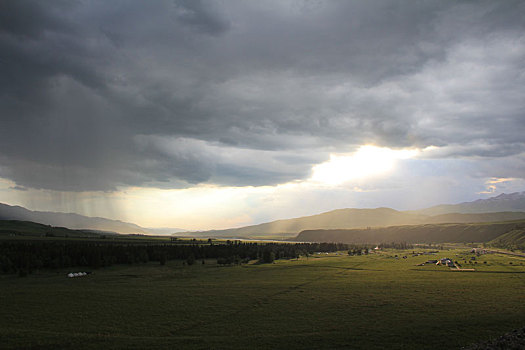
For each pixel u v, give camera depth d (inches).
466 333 2554.1
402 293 4284.0
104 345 2413.9
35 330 2778.1
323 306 3582.7
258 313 3307.1
